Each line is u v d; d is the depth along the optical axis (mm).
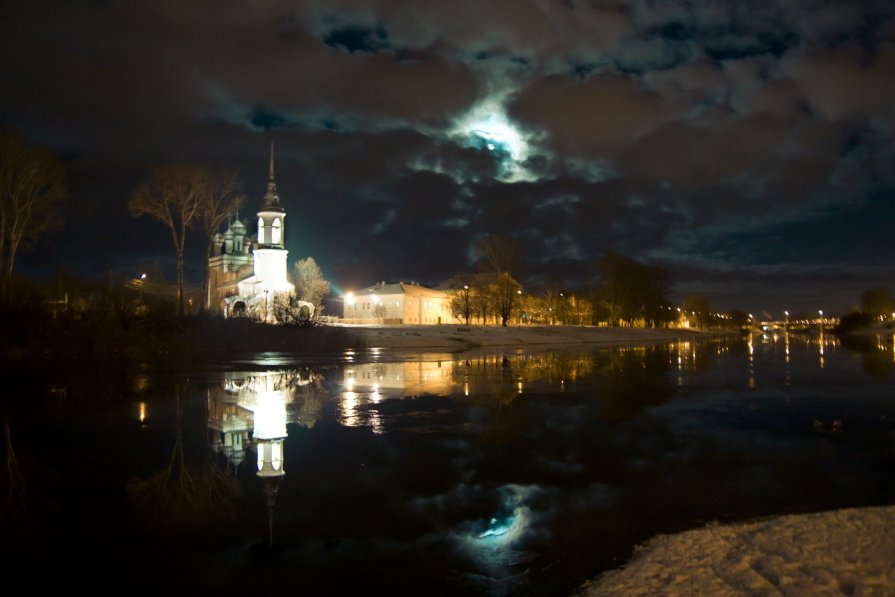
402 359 43031
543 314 121562
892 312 143625
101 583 6574
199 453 12531
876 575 6281
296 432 14891
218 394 21875
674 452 12820
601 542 7676
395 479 10648
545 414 17812
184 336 40312
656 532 8016
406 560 7160
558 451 12883
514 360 42938
